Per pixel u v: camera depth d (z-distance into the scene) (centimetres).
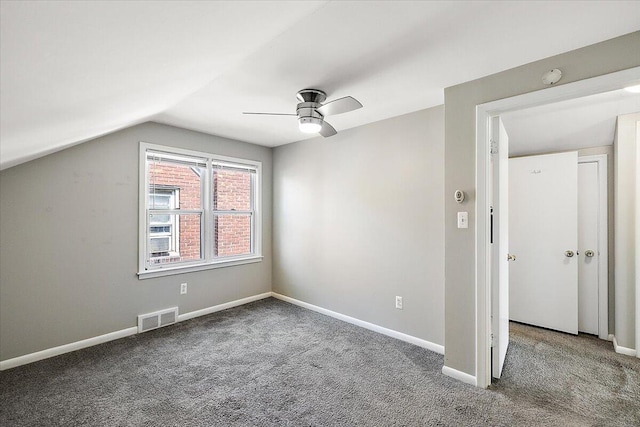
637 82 161
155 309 327
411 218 292
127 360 254
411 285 292
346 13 141
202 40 128
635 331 264
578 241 327
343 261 353
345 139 351
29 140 177
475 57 187
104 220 292
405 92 242
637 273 259
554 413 188
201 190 374
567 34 163
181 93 229
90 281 284
